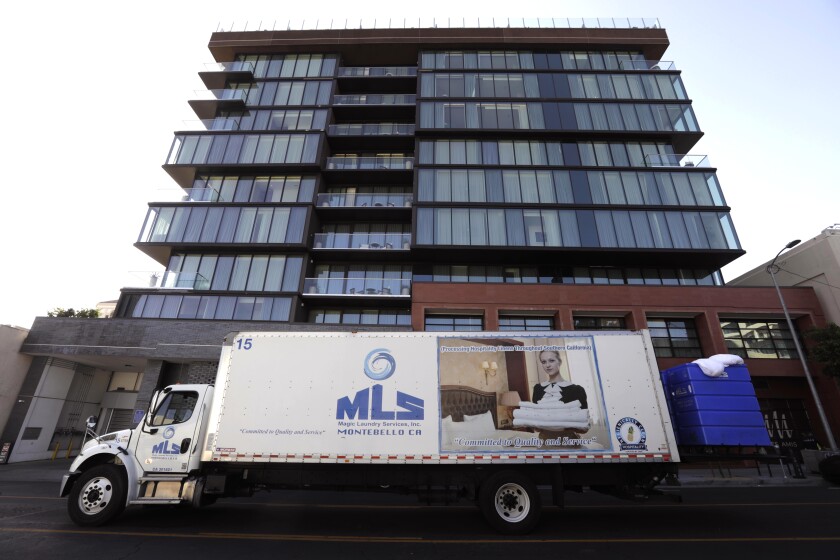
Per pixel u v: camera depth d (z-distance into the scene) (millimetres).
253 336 7777
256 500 9883
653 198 24500
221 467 7383
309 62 32156
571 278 24359
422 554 5797
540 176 25438
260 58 32500
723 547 6145
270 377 7496
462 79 29359
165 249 24953
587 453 7016
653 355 7574
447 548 6078
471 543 6344
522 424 7152
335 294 23656
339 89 32312
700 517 8273
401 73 32562
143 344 20406
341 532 6953
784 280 22969
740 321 21406
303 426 7207
